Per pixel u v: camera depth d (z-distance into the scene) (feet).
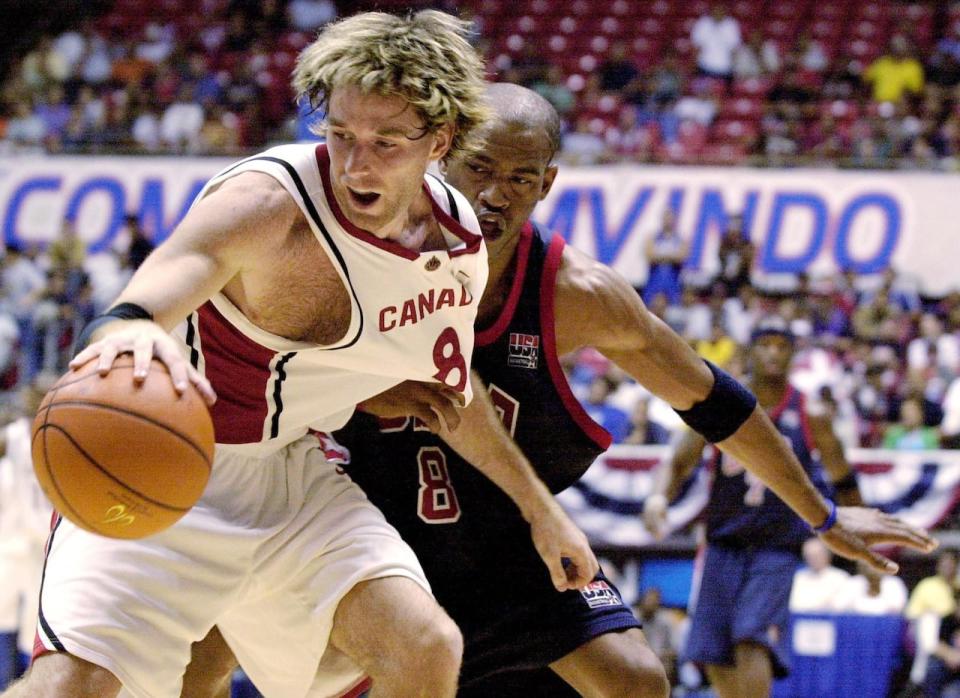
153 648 7.93
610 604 10.65
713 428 10.88
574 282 10.41
